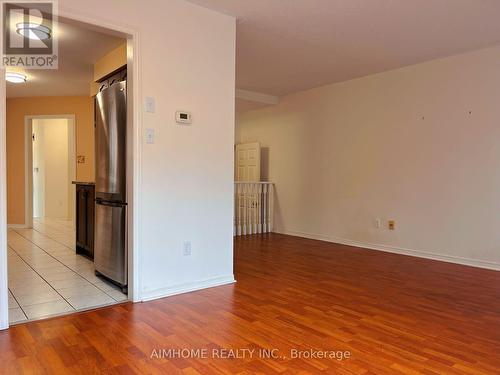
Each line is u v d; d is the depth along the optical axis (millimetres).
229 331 2287
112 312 2574
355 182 5324
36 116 6547
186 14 2967
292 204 6281
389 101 4895
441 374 1810
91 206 4129
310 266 4043
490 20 3264
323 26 3424
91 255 4188
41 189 8328
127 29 2664
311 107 5953
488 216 4027
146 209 2801
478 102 4074
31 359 1912
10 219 6754
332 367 1866
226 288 3182
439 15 3168
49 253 4543
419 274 3738
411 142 4676
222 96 3225
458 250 4262
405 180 4746
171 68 2895
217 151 3215
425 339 2211
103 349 2029
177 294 2980
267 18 3256
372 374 1804
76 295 2926
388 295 3045
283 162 6441
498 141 3938
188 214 3049
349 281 3457
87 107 6387
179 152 2969
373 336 2244
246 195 6363
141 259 2789
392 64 4609
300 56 4301
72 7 2428
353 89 5332
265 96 6301
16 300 2797
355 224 5324
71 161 7805
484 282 3459
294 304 2799
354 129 5324
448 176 4340
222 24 3191
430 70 4473
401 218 4789
